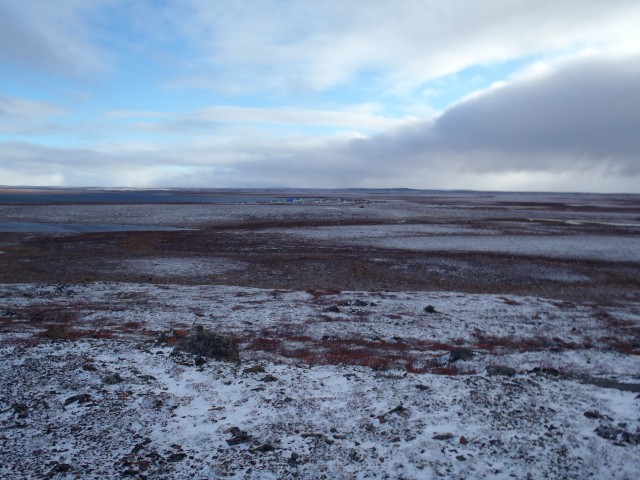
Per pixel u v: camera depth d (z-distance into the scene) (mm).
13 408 10008
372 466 8383
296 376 12953
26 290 27516
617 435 9742
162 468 8078
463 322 22750
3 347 14070
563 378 13750
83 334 17609
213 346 14750
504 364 15984
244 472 8062
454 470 8297
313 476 8008
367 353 17141
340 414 10492
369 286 32375
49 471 7781
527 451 9008
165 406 10547
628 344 20141
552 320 23734
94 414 9945
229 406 10781
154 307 24000
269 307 24609
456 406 11000
